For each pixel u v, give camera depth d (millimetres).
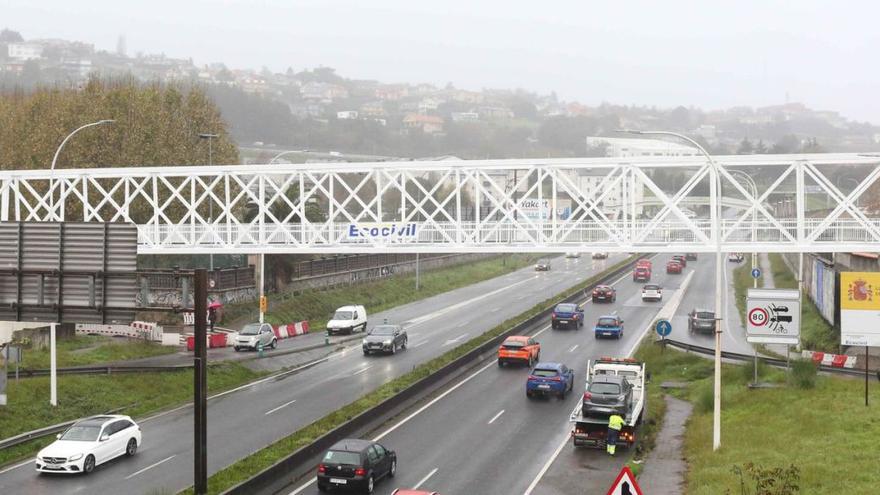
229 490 33594
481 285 135375
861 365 63562
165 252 64688
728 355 67312
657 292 109875
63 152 97375
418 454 43094
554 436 46844
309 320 95438
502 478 38938
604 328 80688
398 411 52438
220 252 63844
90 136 97250
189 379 60344
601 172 189000
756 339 56094
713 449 42594
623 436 43750
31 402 49594
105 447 40938
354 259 118750
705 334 83312
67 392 52250
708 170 55250
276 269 98562
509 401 55875
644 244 56844
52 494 36344
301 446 40625
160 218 97312
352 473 35969
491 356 73250
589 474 39656
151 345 72125
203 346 34844
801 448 40719
